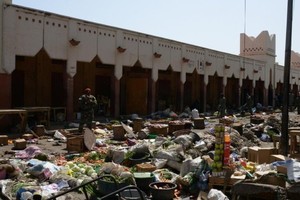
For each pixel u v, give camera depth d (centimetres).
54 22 1708
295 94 4966
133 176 757
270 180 683
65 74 1806
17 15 1548
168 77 2867
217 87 3391
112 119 2053
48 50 1686
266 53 4091
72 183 796
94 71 2325
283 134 1051
